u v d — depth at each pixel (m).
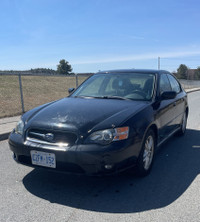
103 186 3.48
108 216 2.75
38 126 3.31
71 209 2.89
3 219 2.69
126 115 3.43
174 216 2.76
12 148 3.49
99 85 4.82
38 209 2.89
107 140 3.06
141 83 4.55
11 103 11.48
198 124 7.73
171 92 4.29
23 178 3.72
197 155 4.84
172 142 5.74
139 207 2.95
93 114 3.43
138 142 3.33
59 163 3.12
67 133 3.15
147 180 3.68
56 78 26.97
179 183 3.60
